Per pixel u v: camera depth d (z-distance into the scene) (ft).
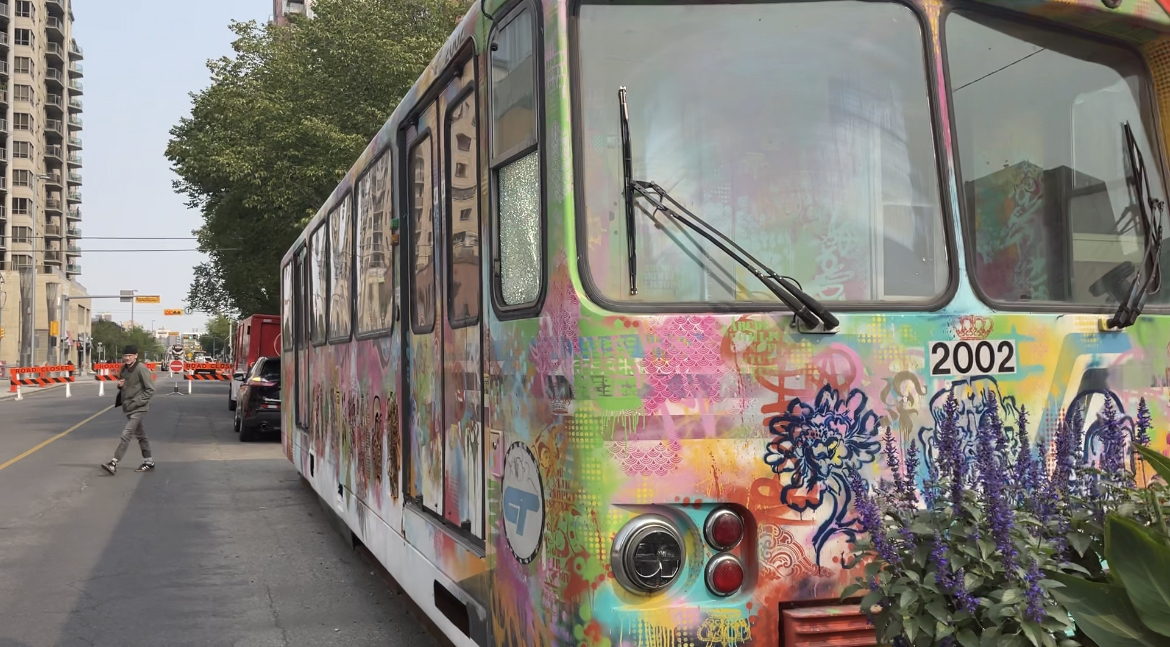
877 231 10.21
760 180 10.05
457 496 13.10
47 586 22.93
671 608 9.11
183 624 19.71
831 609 9.36
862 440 9.65
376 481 18.78
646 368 9.20
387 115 67.41
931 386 9.95
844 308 9.81
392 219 17.26
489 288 11.57
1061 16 11.26
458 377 13.04
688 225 9.68
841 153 10.24
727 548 9.32
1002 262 10.69
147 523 31.42
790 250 9.99
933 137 10.50
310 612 20.65
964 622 8.17
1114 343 10.89
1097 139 11.64
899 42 10.53
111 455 51.55
